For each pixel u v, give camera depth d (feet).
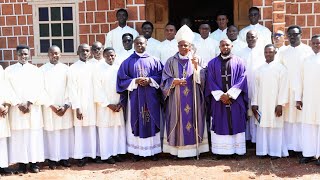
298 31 22.94
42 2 32.91
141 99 23.49
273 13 27.43
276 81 23.16
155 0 34.42
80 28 32.81
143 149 23.63
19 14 33.24
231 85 23.20
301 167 22.25
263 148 23.85
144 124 23.52
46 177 21.71
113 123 23.84
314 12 29.94
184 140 23.62
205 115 24.17
